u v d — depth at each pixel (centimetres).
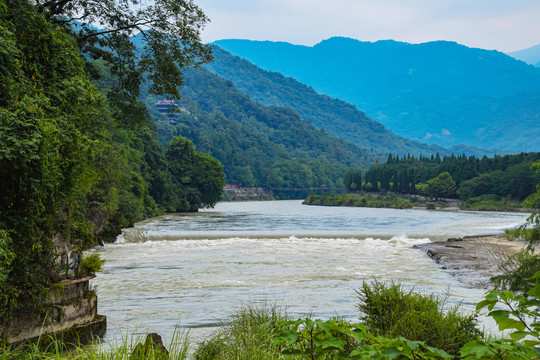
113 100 2016
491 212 11494
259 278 2375
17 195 1063
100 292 2011
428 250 3444
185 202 10669
